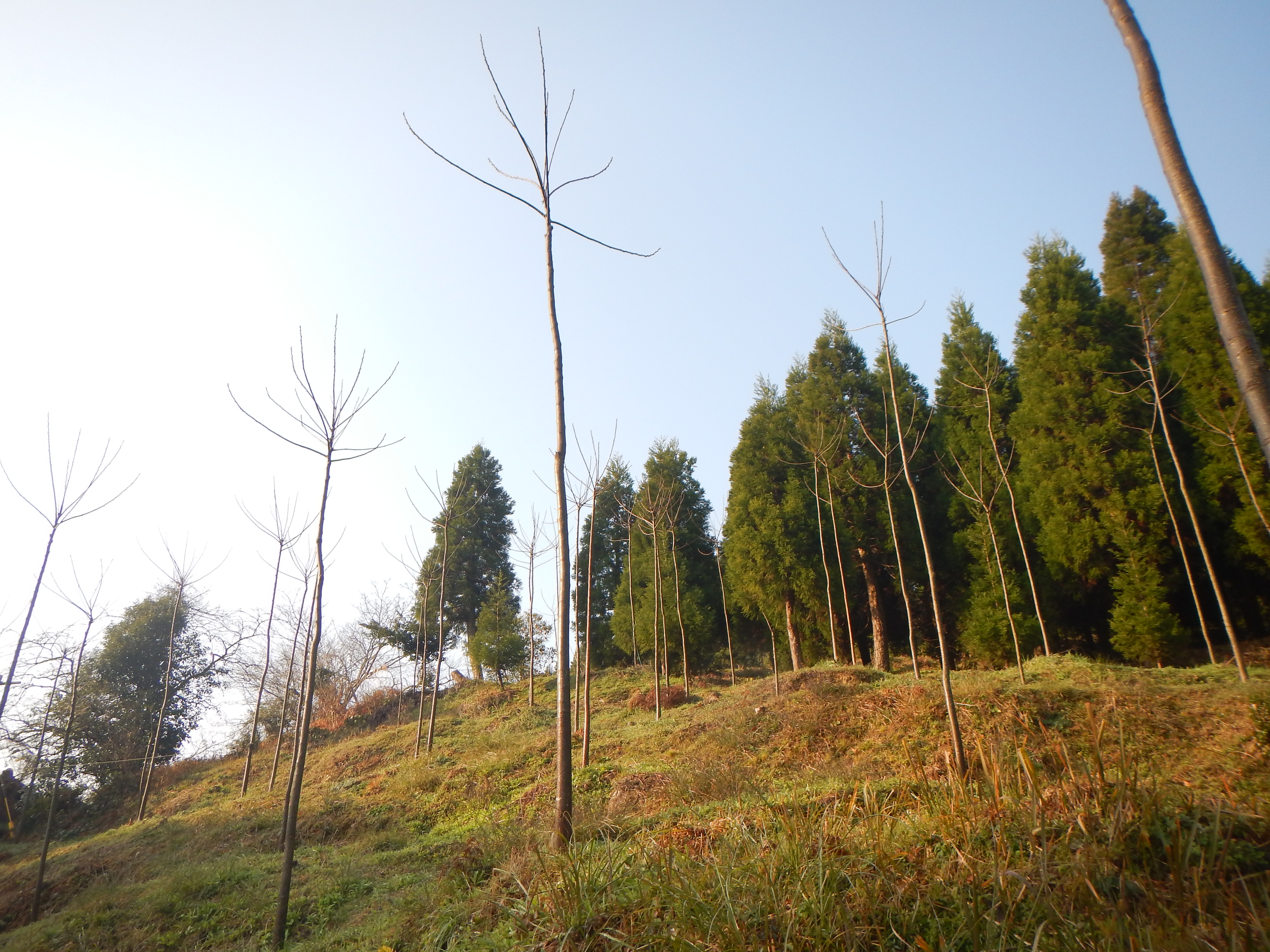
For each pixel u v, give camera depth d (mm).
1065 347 20516
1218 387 17594
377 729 31172
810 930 4297
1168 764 9789
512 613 33406
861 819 5871
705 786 10391
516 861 6898
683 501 30562
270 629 25469
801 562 23453
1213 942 3676
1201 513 17938
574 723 21719
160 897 11156
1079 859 4402
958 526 23094
